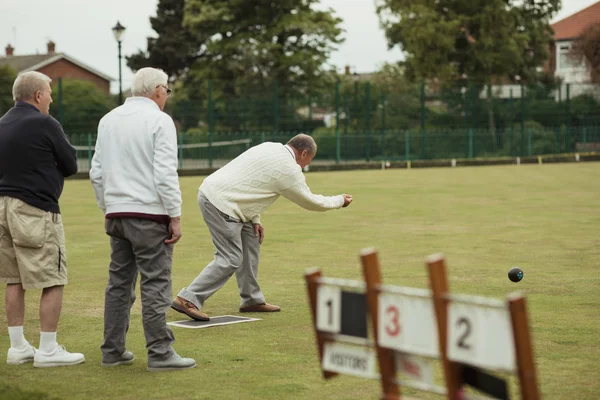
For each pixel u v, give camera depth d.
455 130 47.88
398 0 56.97
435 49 55.84
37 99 6.45
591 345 6.82
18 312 6.50
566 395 5.46
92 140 42.69
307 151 8.35
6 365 6.46
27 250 6.27
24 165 6.25
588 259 11.85
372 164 42.62
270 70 58.47
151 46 70.44
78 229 16.62
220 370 6.21
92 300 9.26
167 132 6.19
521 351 2.96
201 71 60.78
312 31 57.84
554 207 20.12
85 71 73.81
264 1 58.75
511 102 49.81
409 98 48.00
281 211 19.67
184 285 10.18
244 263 8.45
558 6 59.88
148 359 6.24
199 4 59.91
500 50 55.81
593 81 58.44
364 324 3.54
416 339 3.31
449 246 13.38
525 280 10.10
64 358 6.43
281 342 7.14
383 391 3.47
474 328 3.10
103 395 5.57
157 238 6.19
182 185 30.78
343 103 46.88
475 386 3.22
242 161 8.24
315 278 3.71
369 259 3.45
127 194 6.18
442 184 29.25
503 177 33.19
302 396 5.51
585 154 48.72
